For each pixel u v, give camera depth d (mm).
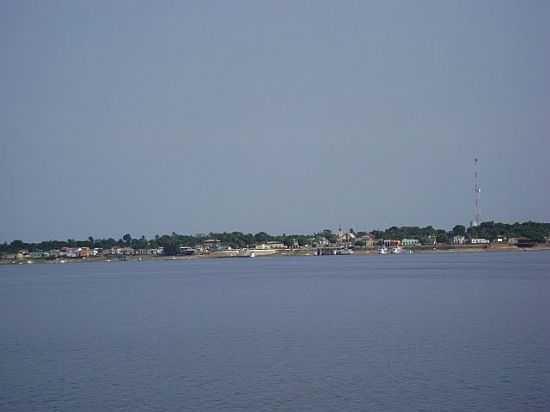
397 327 91812
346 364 68312
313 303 131125
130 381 63469
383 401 55375
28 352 80188
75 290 195500
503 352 72062
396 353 73188
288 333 89125
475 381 60281
